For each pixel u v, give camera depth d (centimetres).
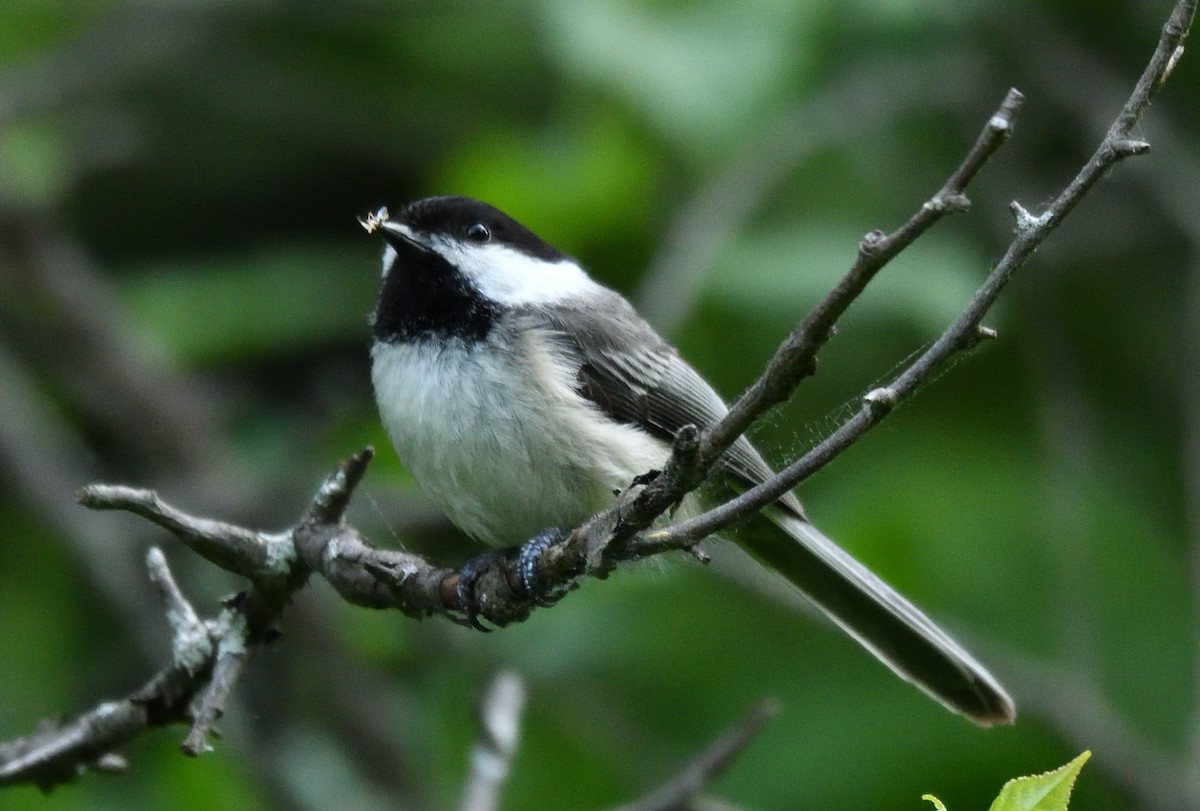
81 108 1168
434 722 1021
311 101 1189
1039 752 973
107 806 979
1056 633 1002
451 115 1170
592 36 970
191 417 1124
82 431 1166
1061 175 1155
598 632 984
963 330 462
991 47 1116
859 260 443
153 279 1158
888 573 960
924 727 981
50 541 1112
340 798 1009
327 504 595
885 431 1039
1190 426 1048
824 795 968
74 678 1056
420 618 625
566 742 1017
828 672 1012
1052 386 1042
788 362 465
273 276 1116
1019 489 1023
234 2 1138
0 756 659
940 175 1097
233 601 605
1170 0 1107
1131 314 1141
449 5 1129
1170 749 1017
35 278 1099
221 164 1223
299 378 1159
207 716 572
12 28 1217
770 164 969
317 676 1029
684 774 716
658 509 509
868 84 1049
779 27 993
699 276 919
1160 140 1104
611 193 955
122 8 1161
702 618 1028
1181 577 1060
